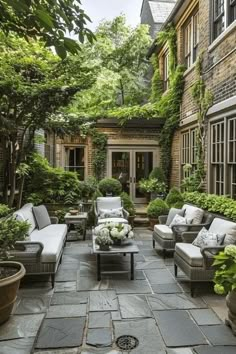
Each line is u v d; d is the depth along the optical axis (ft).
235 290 9.37
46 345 8.88
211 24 21.62
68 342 9.05
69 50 7.15
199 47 23.95
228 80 18.67
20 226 11.58
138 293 12.92
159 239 18.88
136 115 32.37
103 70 44.75
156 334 9.55
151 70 49.93
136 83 50.67
